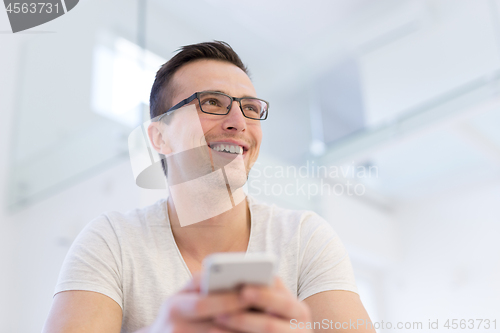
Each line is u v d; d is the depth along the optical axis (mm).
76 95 2918
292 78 3791
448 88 3180
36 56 3227
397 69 3434
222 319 440
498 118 3314
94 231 852
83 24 3029
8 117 3168
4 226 2965
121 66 2764
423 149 3760
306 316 452
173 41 3053
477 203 4234
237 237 899
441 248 4344
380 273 4633
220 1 3377
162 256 847
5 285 2844
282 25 3738
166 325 450
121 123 2570
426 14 3299
